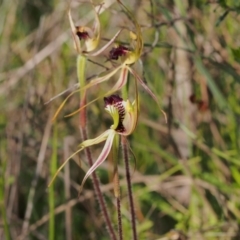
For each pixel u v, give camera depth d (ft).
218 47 12.28
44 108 14.14
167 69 13.38
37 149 13.79
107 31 14.89
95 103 14.33
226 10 10.39
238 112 12.36
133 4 13.79
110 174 13.42
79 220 13.70
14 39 17.33
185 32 12.05
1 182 11.18
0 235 12.53
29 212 12.33
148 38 13.82
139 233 12.40
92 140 7.90
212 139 13.01
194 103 11.95
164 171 14.01
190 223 11.96
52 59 14.66
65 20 15.62
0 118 15.07
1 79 15.52
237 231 11.30
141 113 14.69
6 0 17.15
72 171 14.12
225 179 12.36
